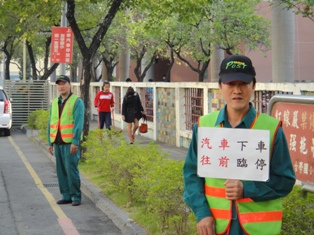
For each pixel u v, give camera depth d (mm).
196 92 17047
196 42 31031
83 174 12469
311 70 39281
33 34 23609
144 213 8500
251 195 3945
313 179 6281
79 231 8461
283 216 5324
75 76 48281
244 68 4004
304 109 6402
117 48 37969
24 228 8641
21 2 15000
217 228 4086
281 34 19781
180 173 7223
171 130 19062
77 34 14883
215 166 3988
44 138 20547
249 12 27859
